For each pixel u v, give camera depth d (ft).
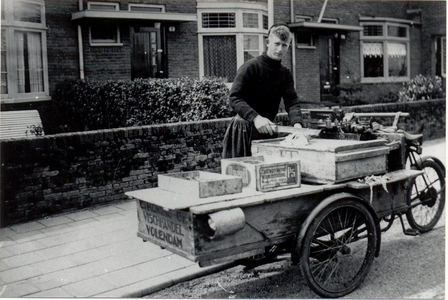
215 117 26.86
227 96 27.35
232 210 9.30
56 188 18.48
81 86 30.19
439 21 56.18
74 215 18.40
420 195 15.90
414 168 15.81
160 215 10.38
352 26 46.73
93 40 33.24
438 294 11.38
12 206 17.37
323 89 49.42
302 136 12.00
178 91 27.45
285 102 14.47
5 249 14.75
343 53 50.52
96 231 16.44
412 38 57.00
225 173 11.56
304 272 10.52
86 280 12.35
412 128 37.06
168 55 36.94
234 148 13.70
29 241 15.51
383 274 12.73
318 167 11.33
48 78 31.32
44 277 12.55
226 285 12.34
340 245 11.64
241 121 13.65
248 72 13.28
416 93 47.62
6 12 29.04
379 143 12.21
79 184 19.13
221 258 9.66
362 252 14.47
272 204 10.30
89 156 19.33
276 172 10.65
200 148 22.98
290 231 10.66
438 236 15.98
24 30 29.84
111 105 28.43
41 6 30.73
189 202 9.59
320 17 43.73
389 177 12.04
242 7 38.73
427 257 13.97
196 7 37.73
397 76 56.13
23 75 30.22
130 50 35.24
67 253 14.34
